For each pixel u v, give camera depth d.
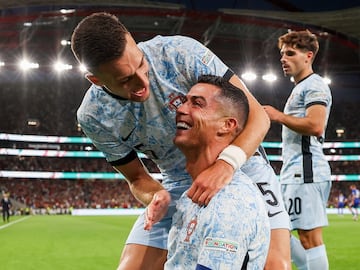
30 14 31.89
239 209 1.99
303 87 4.73
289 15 36.56
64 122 52.19
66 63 39.34
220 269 1.90
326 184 4.76
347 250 10.59
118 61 2.41
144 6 32.31
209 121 2.21
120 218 29.78
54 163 50.38
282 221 3.09
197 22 34.03
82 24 2.46
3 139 47.06
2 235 16.02
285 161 4.87
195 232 2.03
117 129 3.12
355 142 50.22
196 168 2.29
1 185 47.09
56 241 13.60
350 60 40.91
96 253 10.54
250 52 39.06
